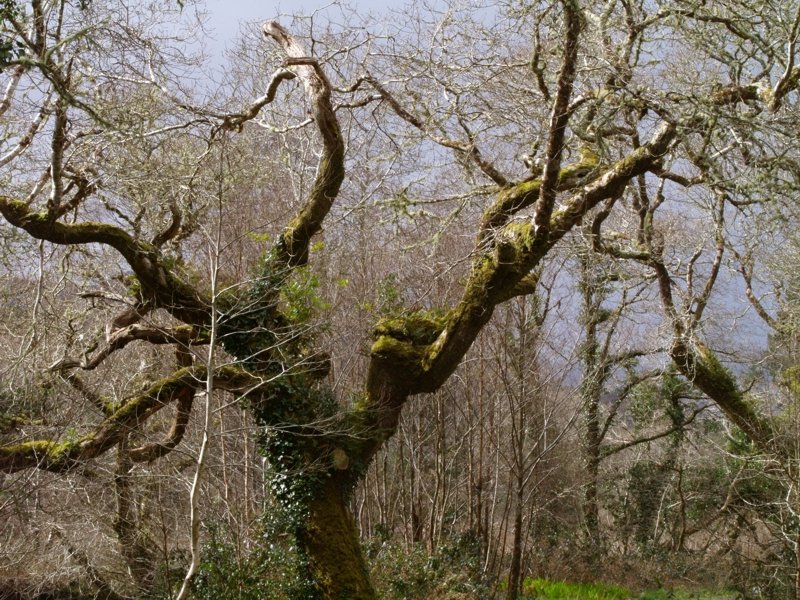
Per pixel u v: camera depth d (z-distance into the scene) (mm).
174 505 16891
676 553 25578
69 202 14195
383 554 17094
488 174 15211
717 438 27000
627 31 13773
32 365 14281
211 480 18047
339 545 14523
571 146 15656
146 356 18500
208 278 16719
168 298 13969
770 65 13633
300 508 14625
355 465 15000
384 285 16797
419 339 15492
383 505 21078
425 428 23734
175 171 14852
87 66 11570
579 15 11102
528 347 19875
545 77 14617
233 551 14422
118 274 17219
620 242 21172
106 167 14383
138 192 14852
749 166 12672
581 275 23203
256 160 18859
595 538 25766
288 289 14789
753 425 19328
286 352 14508
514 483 22281
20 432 14711
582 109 13391
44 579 15156
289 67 14039
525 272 14203
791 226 14828
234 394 15320
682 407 27016
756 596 19766
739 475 22500
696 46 13500
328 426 14477
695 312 21703
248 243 18969
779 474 19625
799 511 16969
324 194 14641
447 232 18984
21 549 15195
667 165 15656
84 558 15852
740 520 24500
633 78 14375
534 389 20219
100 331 15461
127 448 14766
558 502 26469
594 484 26391
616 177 13953
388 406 15320
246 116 14281
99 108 12727
